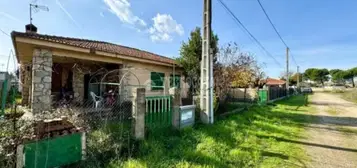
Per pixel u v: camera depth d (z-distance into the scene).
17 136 3.29
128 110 6.40
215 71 10.63
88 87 11.33
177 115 6.12
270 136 6.35
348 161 4.49
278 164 4.20
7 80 5.02
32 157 2.93
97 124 5.19
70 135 3.37
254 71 19.75
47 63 7.14
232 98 13.23
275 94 20.64
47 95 7.06
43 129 3.53
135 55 10.63
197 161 4.03
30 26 10.95
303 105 17.27
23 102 9.48
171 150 4.48
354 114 12.16
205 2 7.38
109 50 9.34
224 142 5.28
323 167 4.14
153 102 5.86
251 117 9.42
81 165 3.41
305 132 7.24
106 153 3.85
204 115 7.32
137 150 4.23
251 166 4.06
